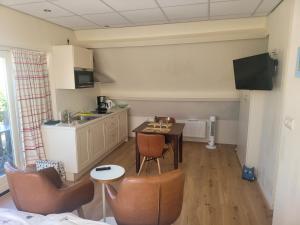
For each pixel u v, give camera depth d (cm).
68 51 363
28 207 188
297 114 166
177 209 183
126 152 461
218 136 512
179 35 400
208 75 448
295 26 181
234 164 394
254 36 370
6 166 194
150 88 504
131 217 174
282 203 191
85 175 358
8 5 281
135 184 164
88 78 416
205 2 282
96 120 385
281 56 250
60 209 189
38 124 337
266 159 288
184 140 534
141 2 279
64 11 310
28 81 320
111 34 429
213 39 387
